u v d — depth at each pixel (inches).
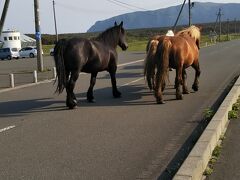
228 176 228.5
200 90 568.1
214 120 319.9
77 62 438.3
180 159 264.5
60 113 438.9
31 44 3415.4
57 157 277.4
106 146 300.0
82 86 687.7
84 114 426.3
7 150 299.3
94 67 469.7
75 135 336.5
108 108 456.8
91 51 456.8
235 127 338.3
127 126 362.9
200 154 237.9
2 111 471.8
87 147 299.3
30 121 403.2
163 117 397.1
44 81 816.3
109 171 246.8
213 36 3368.6
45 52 2519.7
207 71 843.4
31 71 1096.2
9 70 1201.4
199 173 226.2
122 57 1611.7
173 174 237.5
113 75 517.7
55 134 343.3
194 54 513.7
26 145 311.4
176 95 494.9
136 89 609.0
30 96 596.7
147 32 5925.2
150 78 474.6
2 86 754.2
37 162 268.1
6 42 2795.3
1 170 254.1
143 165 256.2
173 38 481.7
